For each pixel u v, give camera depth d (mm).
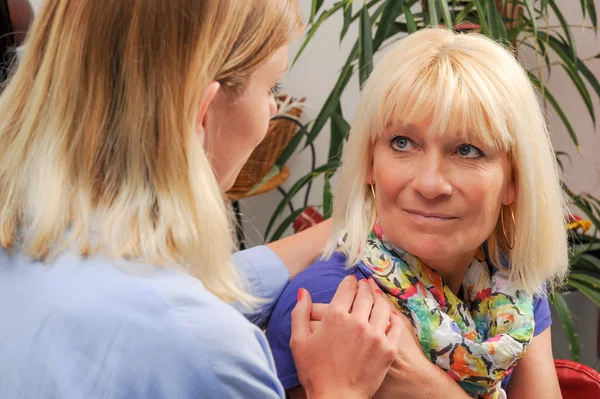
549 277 915
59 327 529
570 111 2379
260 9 611
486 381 825
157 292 548
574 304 1872
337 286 826
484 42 780
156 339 531
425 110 741
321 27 2535
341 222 876
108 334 527
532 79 1518
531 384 924
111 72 570
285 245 944
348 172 853
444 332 812
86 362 522
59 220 563
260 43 615
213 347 543
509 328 854
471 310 896
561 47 1937
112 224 561
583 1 1896
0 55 1105
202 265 593
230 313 573
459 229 780
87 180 572
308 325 773
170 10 563
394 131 773
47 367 521
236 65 607
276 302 903
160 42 563
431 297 841
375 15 1620
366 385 733
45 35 599
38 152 575
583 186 2426
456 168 762
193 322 545
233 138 648
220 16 582
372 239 854
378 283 829
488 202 776
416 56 762
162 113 568
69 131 574
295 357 758
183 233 568
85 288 542
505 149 775
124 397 520
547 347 940
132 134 567
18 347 531
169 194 570
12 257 577
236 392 551
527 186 806
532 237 837
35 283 552
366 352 728
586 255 1754
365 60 1508
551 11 2311
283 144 2326
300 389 804
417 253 802
